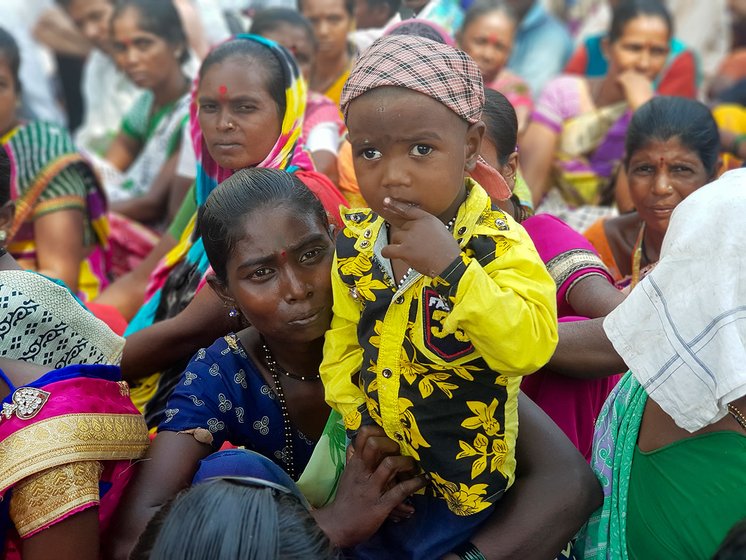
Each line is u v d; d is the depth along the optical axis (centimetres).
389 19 436
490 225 196
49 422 210
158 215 508
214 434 234
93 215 434
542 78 699
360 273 206
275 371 239
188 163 450
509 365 188
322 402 240
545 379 254
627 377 237
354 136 192
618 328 215
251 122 314
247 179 223
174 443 230
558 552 221
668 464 219
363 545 225
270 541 166
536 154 502
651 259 339
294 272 215
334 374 215
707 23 764
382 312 203
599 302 266
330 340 216
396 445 211
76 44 746
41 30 739
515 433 211
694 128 321
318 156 373
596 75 607
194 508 170
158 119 554
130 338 281
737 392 196
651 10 513
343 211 218
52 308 226
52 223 410
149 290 337
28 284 224
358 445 212
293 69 325
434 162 187
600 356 240
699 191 215
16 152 411
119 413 224
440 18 418
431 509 220
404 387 202
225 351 240
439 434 203
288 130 321
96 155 623
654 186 324
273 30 428
